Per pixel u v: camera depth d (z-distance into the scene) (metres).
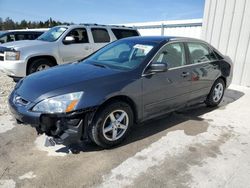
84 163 3.12
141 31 12.72
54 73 3.66
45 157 3.22
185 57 4.48
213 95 5.32
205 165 3.17
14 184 2.70
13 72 6.56
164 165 3.14
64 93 3.05
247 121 4.75
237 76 8.00
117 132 3.53
